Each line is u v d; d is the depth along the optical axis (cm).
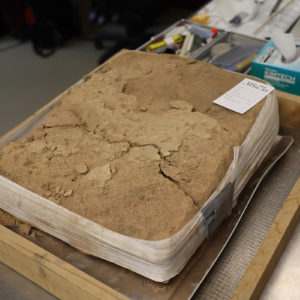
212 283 86
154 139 96
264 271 78
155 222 79
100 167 91
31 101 242
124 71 124
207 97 112
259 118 104
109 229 78
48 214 85
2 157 96
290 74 125
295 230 98
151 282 83
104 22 321
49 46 290
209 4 196
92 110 108
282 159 116
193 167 90
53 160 94
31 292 88
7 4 285
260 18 181
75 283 76
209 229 86
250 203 103
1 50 292
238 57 155
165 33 172
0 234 86
